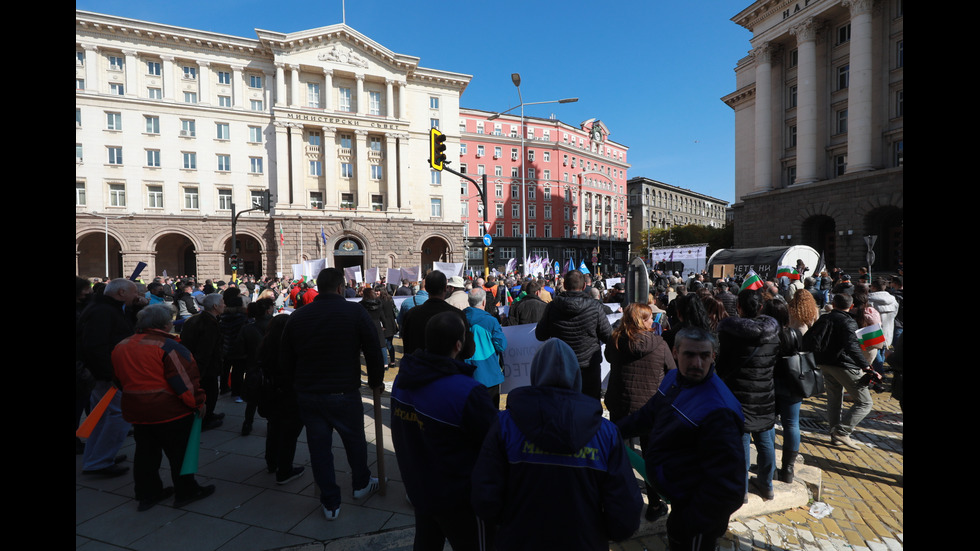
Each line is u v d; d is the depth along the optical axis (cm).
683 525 244
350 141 4166
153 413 387
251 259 4172
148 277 3553
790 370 416
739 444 237
